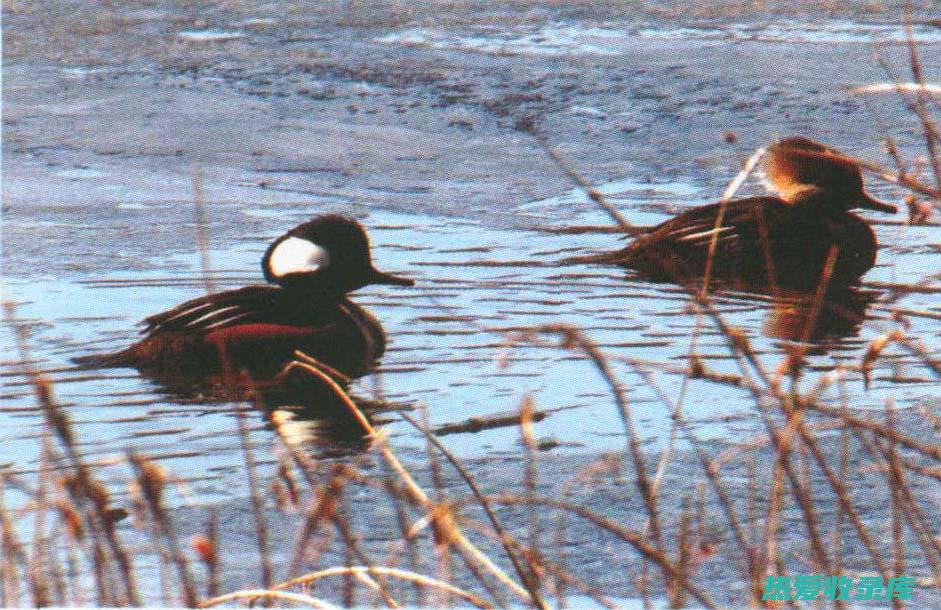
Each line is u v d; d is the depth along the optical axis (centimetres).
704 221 1638
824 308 1412
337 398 1150
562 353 1252
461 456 1006
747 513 898
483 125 2195
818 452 684
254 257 1616
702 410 1091
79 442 1045
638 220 1744
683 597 722
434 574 813
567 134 2138
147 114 2295
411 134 2164
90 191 1917
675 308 1409
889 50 2502
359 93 2370
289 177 1977
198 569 824
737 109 2212
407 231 1717
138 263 1582
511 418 1087
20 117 2278
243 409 1125
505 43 2655
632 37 2669
